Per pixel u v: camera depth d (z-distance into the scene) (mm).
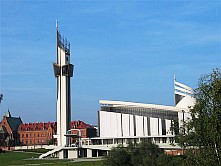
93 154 158750
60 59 186500
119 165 83250
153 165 75375
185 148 48781
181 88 175875
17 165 123625
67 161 130125
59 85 185625
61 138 182250
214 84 44688
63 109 183750
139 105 177250
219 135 43438
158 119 172500
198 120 45594
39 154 173625
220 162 43625
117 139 177125
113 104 181500
